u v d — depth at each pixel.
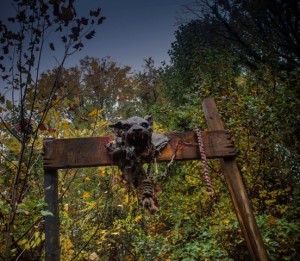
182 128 7.43
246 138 6.38
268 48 8.99
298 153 6.30
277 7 9.09
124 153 3.25
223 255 5.18
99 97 7.70
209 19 11.15
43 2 2.57
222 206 6.02
